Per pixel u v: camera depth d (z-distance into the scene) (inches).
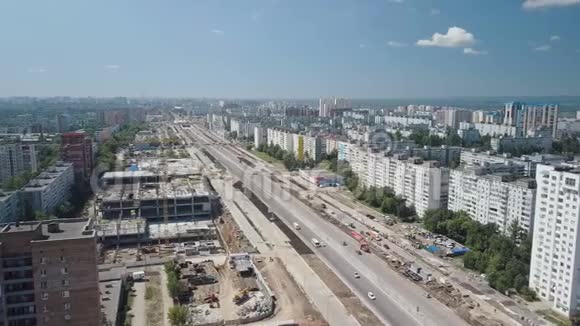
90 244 5103.3
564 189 6604.3
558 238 6727.4
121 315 6505.9
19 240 4972.9
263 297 7062.0
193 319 6358.3
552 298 6865.2
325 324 6264.8
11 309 5017.2
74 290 5123.0
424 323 6294.3
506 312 6619.1
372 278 7839.6
